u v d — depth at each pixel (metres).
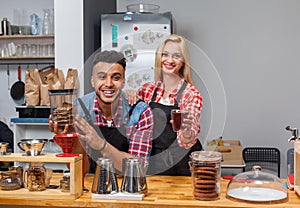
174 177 2.41
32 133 3.70
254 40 4.77
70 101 2.64
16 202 1.96
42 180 2.02
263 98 4.78
